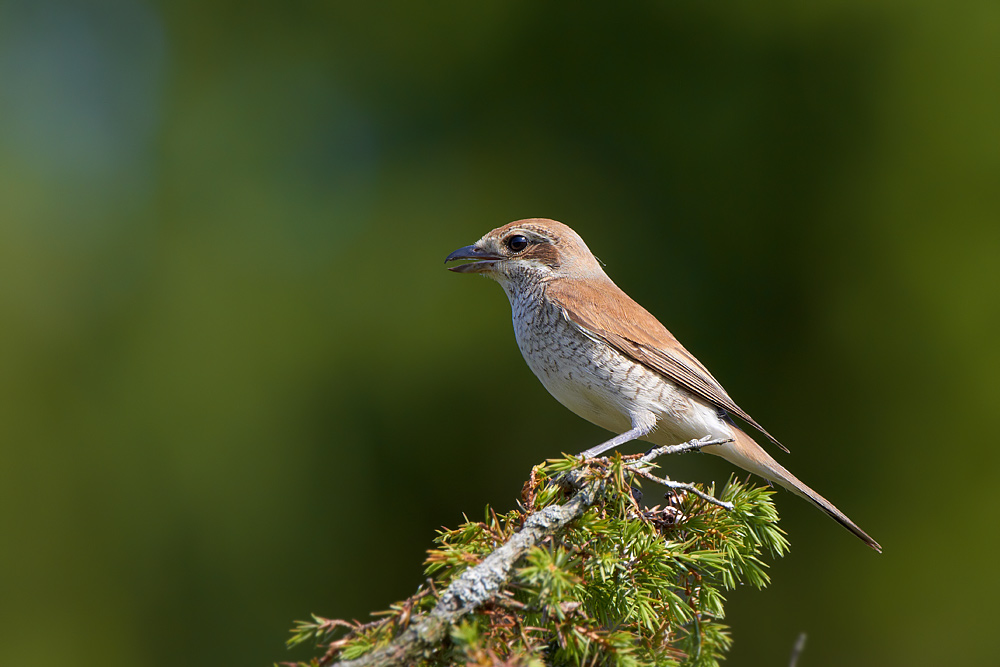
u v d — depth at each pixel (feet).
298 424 38.65
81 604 38.11
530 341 24.95
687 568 16.24
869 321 37.55
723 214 40.32
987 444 35.91
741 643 37.14
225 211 41.78
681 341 39.65
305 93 44.01
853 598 36.76
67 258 41.47
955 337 36.27
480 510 39.34
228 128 42.91
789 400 38.52
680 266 40.65
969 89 36.86
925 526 36.37
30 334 40.22
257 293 39.99
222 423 38.40
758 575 17.06
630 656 13.61
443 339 39.34
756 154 40.01
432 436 39.37
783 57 39.75
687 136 41.04
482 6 42.88
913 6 37.37
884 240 37.63
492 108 43.42
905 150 37.55
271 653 37.45
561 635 13.58
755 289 39.60
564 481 15.47
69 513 38.65
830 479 37.47
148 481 38.52
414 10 43.34
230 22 43.83
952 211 36.88
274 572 38.01
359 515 38.68
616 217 41.37
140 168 43.11
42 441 39.14
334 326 39.81
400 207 41.68
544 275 25.49
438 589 13.75
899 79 37.78
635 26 41.73
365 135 43.75
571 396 24.43
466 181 42.06
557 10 42.42
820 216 38.73
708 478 37.91
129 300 40.83
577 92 42.91
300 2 44.34
